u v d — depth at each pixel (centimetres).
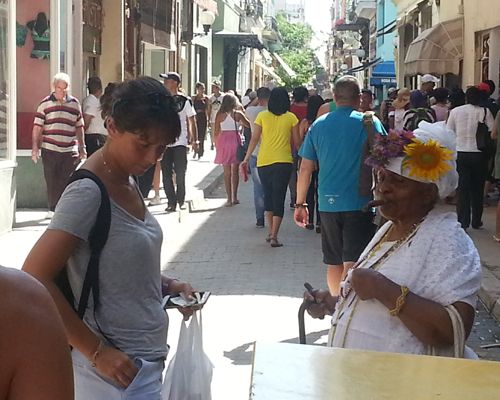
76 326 300
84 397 310
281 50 8225
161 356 323
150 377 314
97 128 1344
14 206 1145
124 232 310
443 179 345
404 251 344
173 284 370
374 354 278
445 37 2005
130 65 1895
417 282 339
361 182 661
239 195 1747
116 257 308
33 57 1339
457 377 258
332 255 695
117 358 305
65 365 189
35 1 1329
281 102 1109
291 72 6706
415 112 1135
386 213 352
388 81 3688
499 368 268
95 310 308
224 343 682
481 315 804
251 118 1500
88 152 1345
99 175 311
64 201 304
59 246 298
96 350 304
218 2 3862
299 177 706
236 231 1263
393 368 264
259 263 1023
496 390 247
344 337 350
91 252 306
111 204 309
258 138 1139
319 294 400
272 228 1139
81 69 1455
